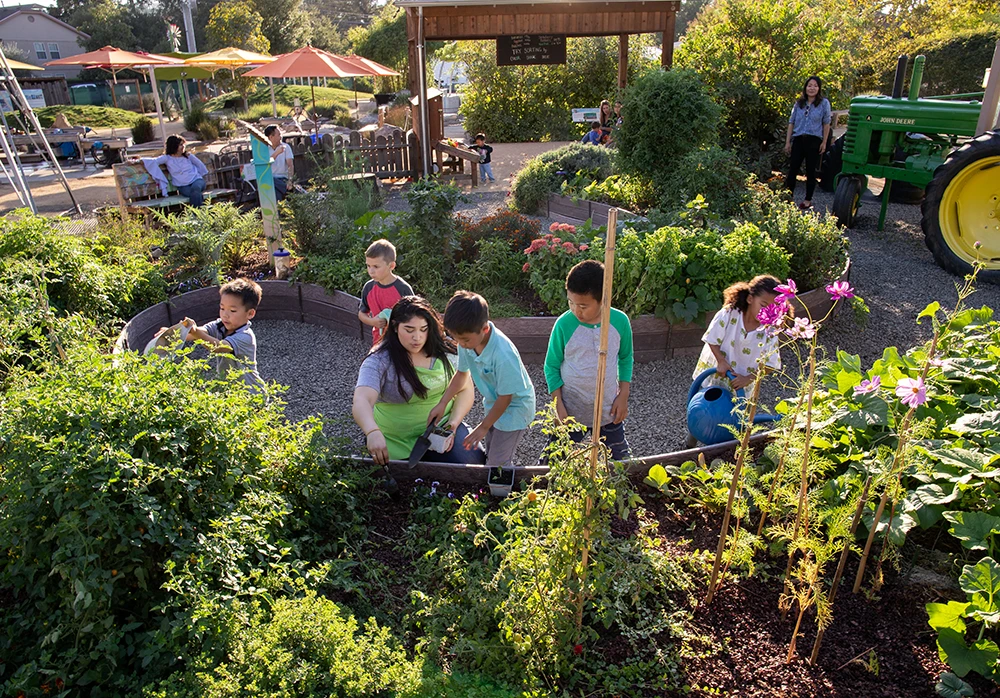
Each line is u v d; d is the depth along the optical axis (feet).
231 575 7.80
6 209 40.45
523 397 11.03
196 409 8.79
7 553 8.25
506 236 25.40
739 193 26.96
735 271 18.63
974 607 7.27
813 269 21.24
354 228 24.84
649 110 29.35
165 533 7.75
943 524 9.39
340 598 8.80
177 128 81.05
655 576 8.89
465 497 10.10
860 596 8.81
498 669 7.63
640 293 18.65
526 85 73.77
